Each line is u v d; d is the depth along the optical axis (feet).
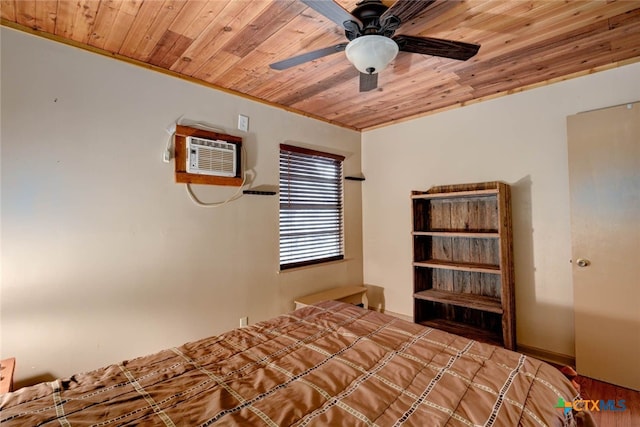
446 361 4.57
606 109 7.56
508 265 8.64
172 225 7.70
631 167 7.25
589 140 7.77
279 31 5.99
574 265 7.97
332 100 9.80
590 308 7.72
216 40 6.31
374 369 4.38
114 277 6.80
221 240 8.63
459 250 10.24
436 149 10.86
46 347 5.99
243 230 9.13
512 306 8.75
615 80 7.59
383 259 12.46
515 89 9.07
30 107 5.85
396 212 12.03
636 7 5.39
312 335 5.64
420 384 3.97
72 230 6.29
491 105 9.59
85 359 6.40
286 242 10.59
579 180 7.91
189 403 3.59
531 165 8.87
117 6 5.24
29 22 5.67
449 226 10.48
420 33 6.12
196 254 8.11
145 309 7.22
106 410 3.44
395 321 6.34
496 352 4.85
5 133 5.63
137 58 7.06
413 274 10.14
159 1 5.09
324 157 11.80
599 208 7.64
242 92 9.08
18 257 5.74
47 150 6.02
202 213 8.25
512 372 4.21
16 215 5.72
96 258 6.57
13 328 5.68
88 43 6.40
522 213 9.03
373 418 3.33
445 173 10.64
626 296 7.28
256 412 3.43
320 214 11.77
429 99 9.83
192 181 7.99
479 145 9.85
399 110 10.84
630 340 7.21
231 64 7.36
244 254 9.15
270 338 5.53
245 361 4.67
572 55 7.14
